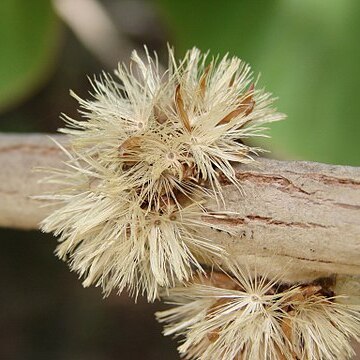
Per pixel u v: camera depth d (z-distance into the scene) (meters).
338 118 0.15
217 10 0.15
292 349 0.10
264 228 0.10
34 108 0.26
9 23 0.16
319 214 0.10
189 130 0.10
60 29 0.20
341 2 0.15
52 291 0.27
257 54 0.15
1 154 0.11
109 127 0.10
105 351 0.26
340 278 0.10
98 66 0.26
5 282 0.27
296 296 0.10
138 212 0.10
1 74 0.16
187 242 0.10
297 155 0.15
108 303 0.27
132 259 0.10
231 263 0.10
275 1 0.15
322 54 0.15
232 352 0.10
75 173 0.10
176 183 0.10
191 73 0.10
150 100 0.10
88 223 0.10
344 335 0.10
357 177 0.10
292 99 0.15
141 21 0.25
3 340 0.26
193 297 0.10
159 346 0.27
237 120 0.10
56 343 0.26
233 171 0.10
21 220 0.11
